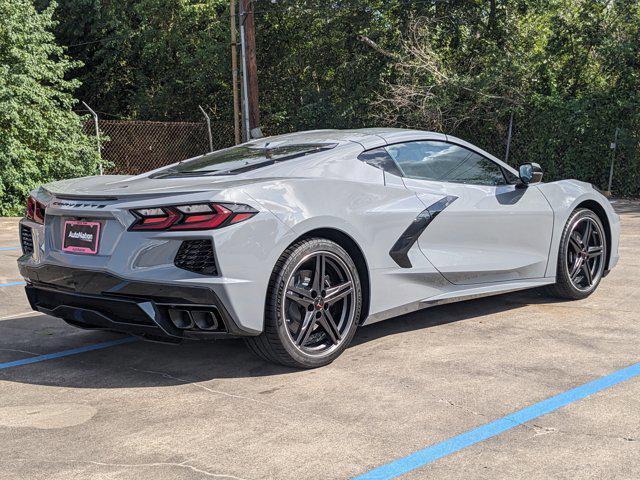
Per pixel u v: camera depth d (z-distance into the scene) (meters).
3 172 11.98
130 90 24.06
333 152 3.98
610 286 5.66
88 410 3.14
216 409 3.11
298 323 3.61
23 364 3.90
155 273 3.33
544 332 4.28
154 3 22.27
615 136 15.08
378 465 2.49
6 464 2.57
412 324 4.55
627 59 15.60
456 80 17.23
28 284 4.05
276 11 20.84
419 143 4.39
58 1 23.14
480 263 4.47
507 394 3.20
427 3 19.39
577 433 2.73
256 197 3.42
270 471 2.46
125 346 4.25
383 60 19.42
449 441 2.68
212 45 21.66
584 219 5.13
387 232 3.96
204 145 17.19
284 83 22.22
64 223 3.70
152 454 2.63
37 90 12.73
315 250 3.59
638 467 2.44
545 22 19.25
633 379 3.37
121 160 16.52
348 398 3.20
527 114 16.62
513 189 4.76
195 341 4.31
